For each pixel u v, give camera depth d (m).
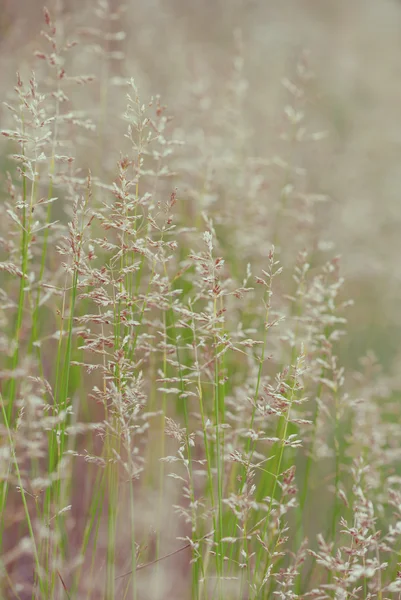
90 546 3.12
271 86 7.32
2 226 3.52
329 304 3.25
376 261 6.31
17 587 2.80
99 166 3.99
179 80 6.25
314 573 3.14
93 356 3.62
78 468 3.36
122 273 2.45
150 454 3.38
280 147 5.94
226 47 8.19
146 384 3.46
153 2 7.14
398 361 5.08
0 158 4.50
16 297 3.79
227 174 4.63
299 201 5.31
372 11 10.17
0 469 2.76
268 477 3.13
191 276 3.82
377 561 2.34
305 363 3.11
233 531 2.68
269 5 9.66
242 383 3.72
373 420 3.67
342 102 8.37
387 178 7.56
